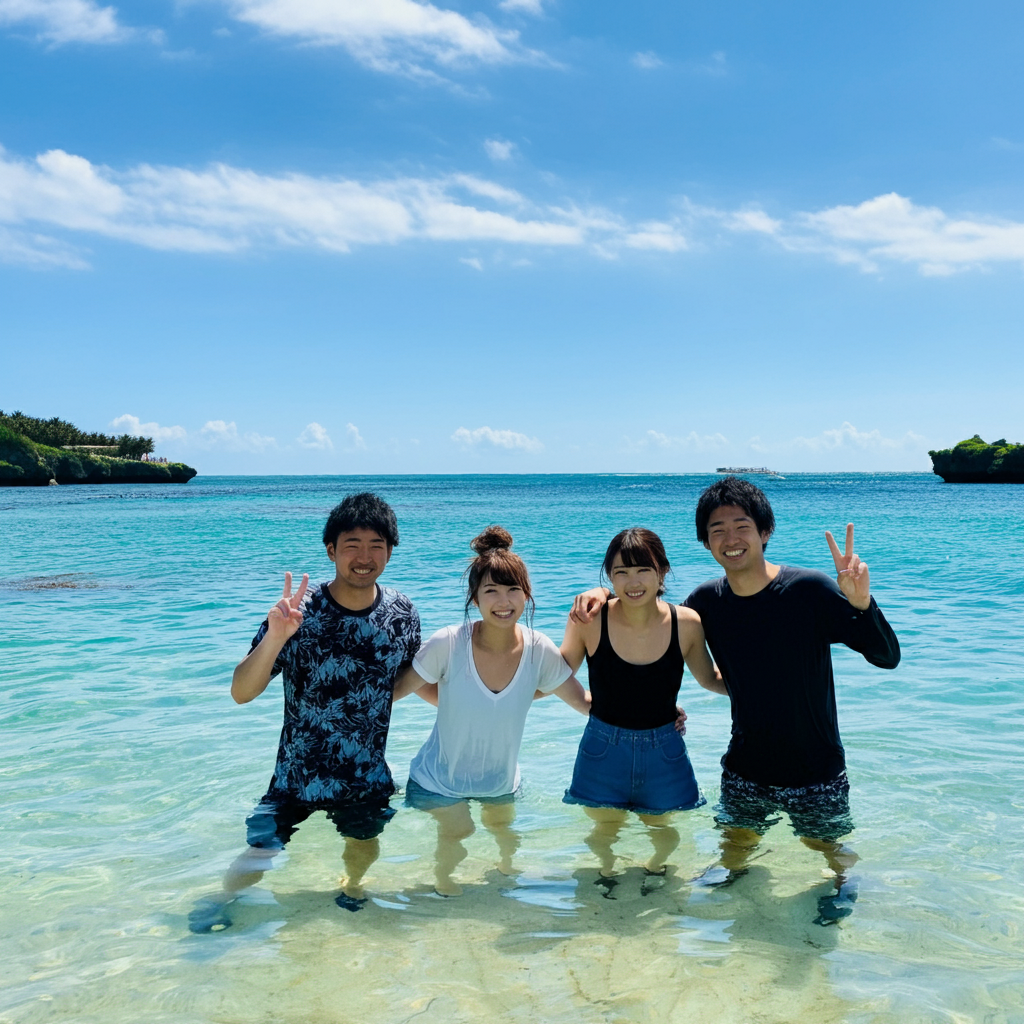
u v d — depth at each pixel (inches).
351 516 162.1
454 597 461.1
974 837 159.0
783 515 1264.8
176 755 209.2
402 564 636.1
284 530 1082.7
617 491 3157.0
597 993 108.0
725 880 142.4
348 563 161.6
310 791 163.5
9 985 110.7
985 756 204.1
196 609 436.5
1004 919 128.0
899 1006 104.4
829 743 165.6
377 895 137.1
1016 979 110.9
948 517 1194.0
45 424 4901.6
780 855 152.3
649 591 162.9
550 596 464.4
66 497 2442.2
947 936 122.9
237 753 210.5
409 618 170.9
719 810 172.2
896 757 203.9
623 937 123.0
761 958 116.8
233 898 136.0
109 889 139.4
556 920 128.6
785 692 161.2
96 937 123.6
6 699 260.5
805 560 658.8
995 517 1188.5
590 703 185.2
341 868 147.1
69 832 163.5
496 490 3334.2
